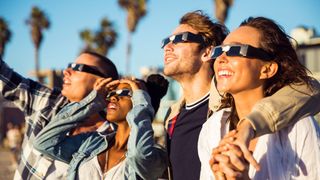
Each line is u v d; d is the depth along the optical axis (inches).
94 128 171.8
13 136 909.2
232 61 100.0
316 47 815.1
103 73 182.7
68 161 155.3
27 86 182.7
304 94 94.0
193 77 146.3
